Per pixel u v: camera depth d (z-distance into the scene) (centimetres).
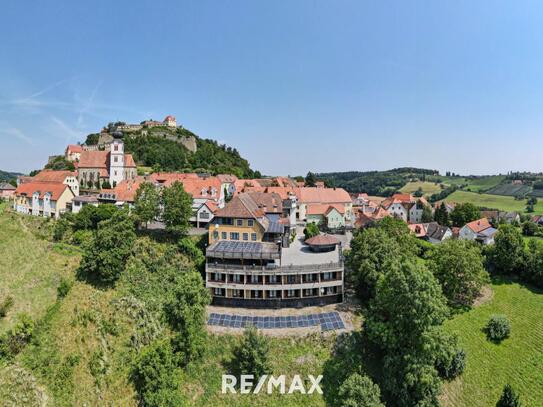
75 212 8700
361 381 4512
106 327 5419
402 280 4928
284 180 15950
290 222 9400
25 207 9762
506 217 14712
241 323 5719
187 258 6831
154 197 7444
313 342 5406
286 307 6212
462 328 6325
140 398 4688
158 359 4756
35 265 6862
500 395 5069
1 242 7744
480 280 6994
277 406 4684
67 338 5406
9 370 5066
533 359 5684
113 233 6341
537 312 6844
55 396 4803
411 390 4784
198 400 4744
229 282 6216
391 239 6850
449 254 7125
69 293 6103
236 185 13725
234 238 7156
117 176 12444
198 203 9475
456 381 5228
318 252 7556
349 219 12475
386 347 5109
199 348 5078
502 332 6109
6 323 5722
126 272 6394
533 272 7881
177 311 5181
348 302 6419
